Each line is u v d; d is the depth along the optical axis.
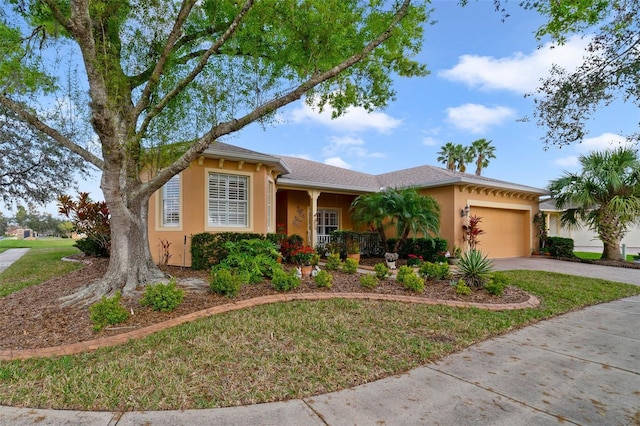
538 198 17.23
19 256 16.06
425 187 14.51
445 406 3.00
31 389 3.25
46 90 6.26
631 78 5.10
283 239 10.93
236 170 10.95
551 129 6.04
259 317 5.28
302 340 4.44
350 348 4.22
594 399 3.15
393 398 3.13
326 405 3.00
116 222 6.40
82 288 6.85
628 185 13.62
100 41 5.84
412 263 11.02
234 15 6.61
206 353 4.01
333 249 12.73
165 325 4.89
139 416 2.83
